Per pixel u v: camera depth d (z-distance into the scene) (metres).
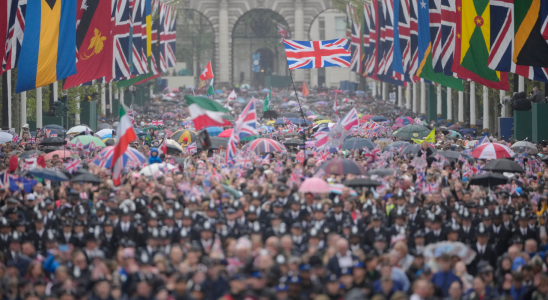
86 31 151.12
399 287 54.47
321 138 102.94
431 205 75.25
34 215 70.06
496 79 130.12
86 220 68.94
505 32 117.25
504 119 177.88
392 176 86.69
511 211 74.31
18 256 61.03
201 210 72.69
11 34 127.25
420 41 174.88
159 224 66.88
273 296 47.66
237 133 93.44
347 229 65.56
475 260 66.00
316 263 50.53
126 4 177.00
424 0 171.12
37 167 81.62
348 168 86.06
